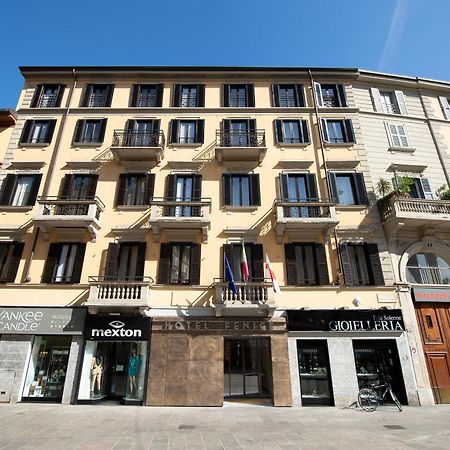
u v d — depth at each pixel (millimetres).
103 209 15602
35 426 8906
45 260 14562
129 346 13547
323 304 13906
